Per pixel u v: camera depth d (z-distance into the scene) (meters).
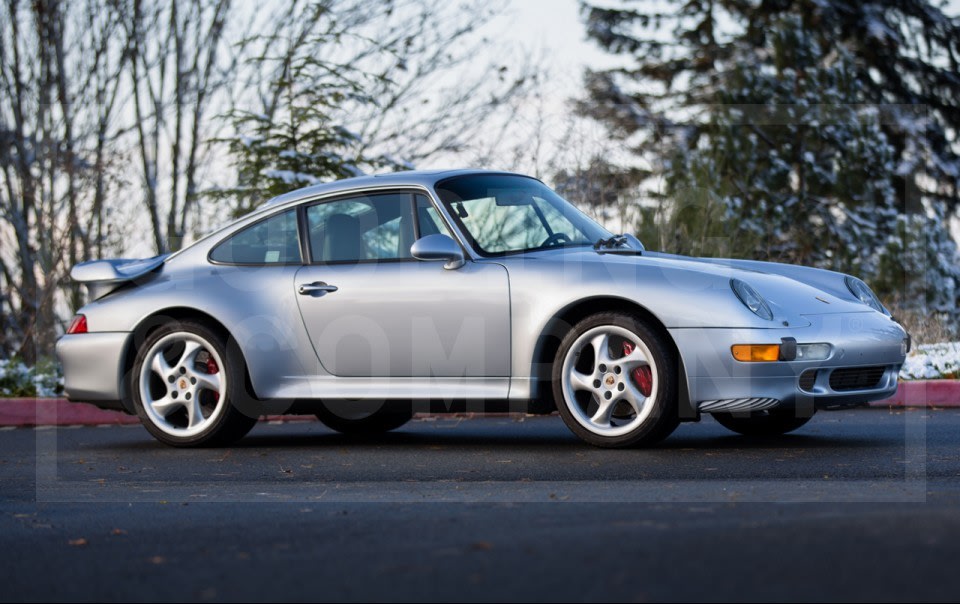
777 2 26.30
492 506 3.58
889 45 25.52
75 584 2.66
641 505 3.43
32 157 12.21
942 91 26.03
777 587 2.30
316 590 2.46
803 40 17.70
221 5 12.68
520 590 2.35
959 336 10.98
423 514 3.45
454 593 2.36
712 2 27.41
